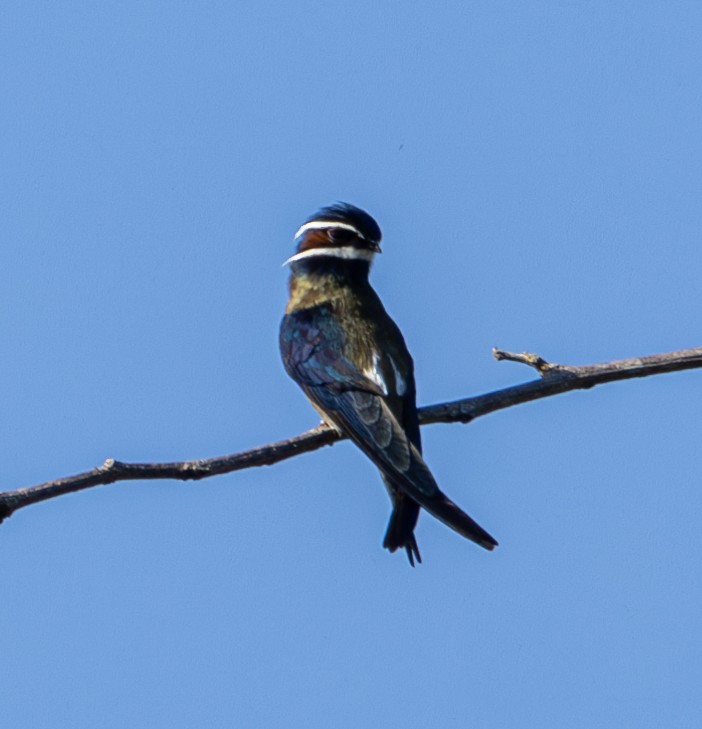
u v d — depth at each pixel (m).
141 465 10.56
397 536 12.53
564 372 12.84
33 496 10.14
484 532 11.57
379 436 13.14
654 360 12.80
